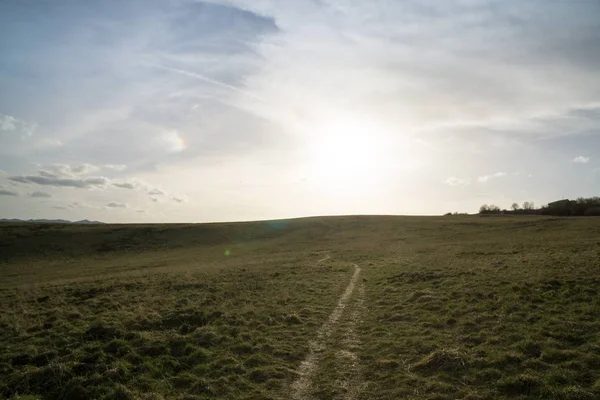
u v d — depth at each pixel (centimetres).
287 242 7244
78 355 1295
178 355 1329
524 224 6644
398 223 8619
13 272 5153
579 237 4347
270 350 1362
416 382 1052
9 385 1132
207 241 7800
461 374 1075
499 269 2462
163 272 3681
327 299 2150
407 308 1808
